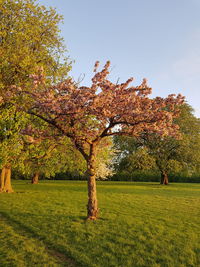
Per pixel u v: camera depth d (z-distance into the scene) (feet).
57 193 79.56
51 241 31.01
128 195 76.84
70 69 72.38
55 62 70.85
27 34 62.75
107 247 29.14
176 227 37.63
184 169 141.28
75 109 35.37
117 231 34.96
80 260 25.54
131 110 34.91
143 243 30.55
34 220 41.16
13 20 62.85
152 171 145.28
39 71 37.19
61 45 73.82
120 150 139.03
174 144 131.23
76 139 40.11
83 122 40.09
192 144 135.85
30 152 63.36
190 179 180.04
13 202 59.82
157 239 31.99
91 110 36.24
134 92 36.65
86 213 46.57
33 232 34.88
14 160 62.28
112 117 37.76
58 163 75.20
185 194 82.99
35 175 137.69
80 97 34.55
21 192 82.17
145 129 39.04
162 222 40.40
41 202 59.82
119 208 52.60
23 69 58.03
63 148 59.72
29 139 39.14
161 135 36.19
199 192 90.68
